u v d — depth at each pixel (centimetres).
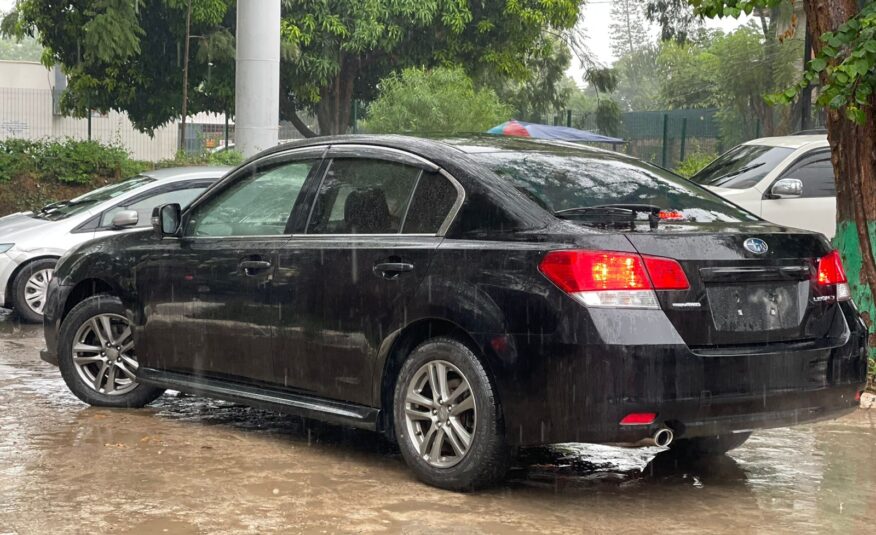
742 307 525
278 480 568
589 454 639
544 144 638
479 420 534
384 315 573
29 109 3509
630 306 500
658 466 613
